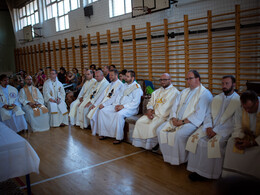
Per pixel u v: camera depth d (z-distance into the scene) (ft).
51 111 16.10
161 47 18.30
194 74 9.98
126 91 13.41
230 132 8.29
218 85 14.85
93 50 26.27
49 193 7.80
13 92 15.15
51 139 13.74
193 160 8.61
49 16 35.40
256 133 7.19
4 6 45.65
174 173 9.06
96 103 14.43
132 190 7.85
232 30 13.76
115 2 22.99
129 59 21.68
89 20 26.66
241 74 13.26
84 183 8.43
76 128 16.02
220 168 8.00
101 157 10.80
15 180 8.80
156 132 10.07
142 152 11.30
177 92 11.26
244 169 7.13
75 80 24.45
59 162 10.37
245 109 7.41
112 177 8.83
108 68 19.21
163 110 11.08
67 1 30.63
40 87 25.81
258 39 12.21
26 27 39.68
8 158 6.89
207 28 14.97
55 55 33.09
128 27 21.67
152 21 19.12
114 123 12.74
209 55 14.66
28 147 7.24
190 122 9.59
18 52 44.34
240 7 13.29
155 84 19.70
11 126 14.80
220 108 8.93
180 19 16.81
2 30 45.85
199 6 15.42
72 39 28.63
